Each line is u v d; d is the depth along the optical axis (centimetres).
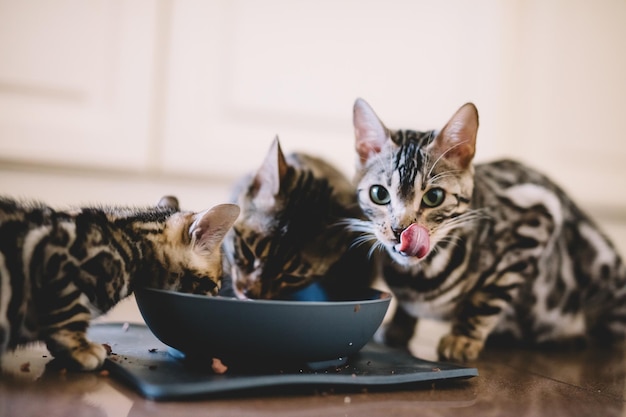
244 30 87
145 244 51
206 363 48
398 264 61
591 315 73
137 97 84
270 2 87
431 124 92
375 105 91
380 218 58
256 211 63
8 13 80
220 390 43
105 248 48
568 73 94
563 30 94
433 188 57
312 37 89
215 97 86
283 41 88
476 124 57
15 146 81
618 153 96
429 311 63
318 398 45
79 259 47
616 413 45
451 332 63
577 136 95
